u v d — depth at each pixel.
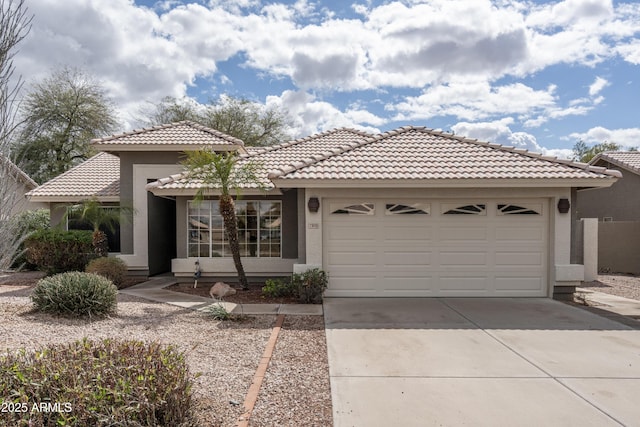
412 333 8.28
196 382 5.64
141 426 3.61
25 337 7.04
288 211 14.92
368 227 11.97
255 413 4.91
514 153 12.65
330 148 17.52
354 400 5.28
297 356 6.97
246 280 13.30
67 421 3.32
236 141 16.17
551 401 5.28
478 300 11.49
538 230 11.88
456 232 11.93
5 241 6.79
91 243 15.43
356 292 11.98
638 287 14.75
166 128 17.50
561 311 10.16
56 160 33.41
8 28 6.43
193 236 14.79
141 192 16.28
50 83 33.59
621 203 24.95
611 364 6.58
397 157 12.43
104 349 4.48
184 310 10.20
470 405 5.16
